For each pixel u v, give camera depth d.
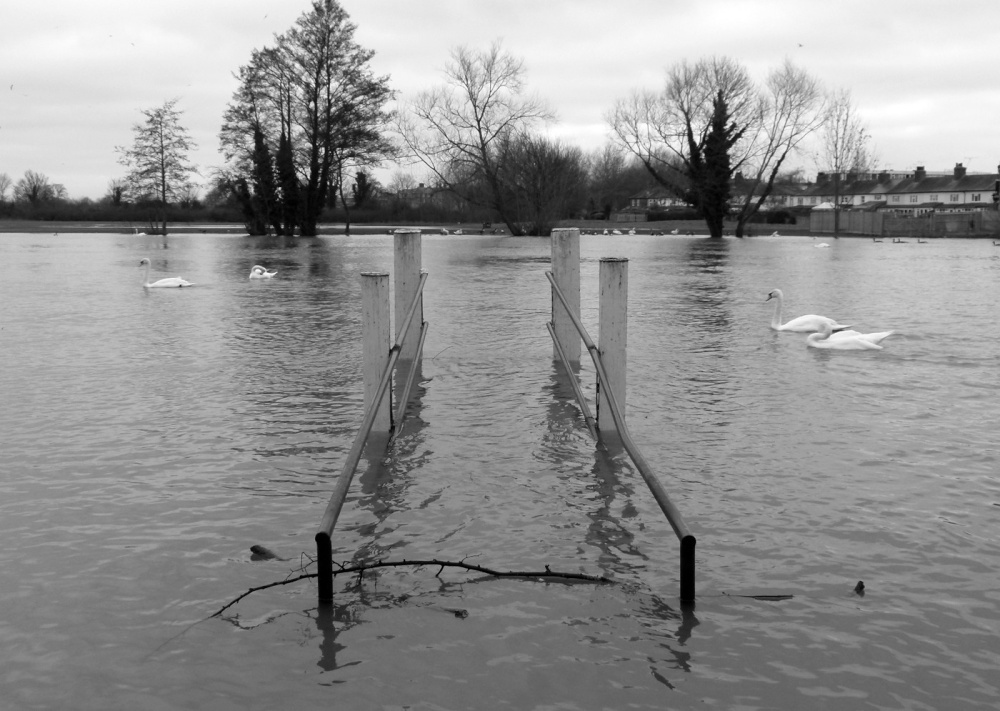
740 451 10.59
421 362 15.86
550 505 8.91
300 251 52.62
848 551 7.85
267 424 11.80
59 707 5.79
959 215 82.62
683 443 10.90
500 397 13.25
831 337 17.58
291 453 10.56
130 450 10.69
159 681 6.04
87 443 10.97
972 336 19.05
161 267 39.59
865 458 10.33
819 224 90.75
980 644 6.42
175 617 6.82
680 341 18.38
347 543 8.05
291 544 8.05
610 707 5.74
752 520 8.50
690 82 70.69
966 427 11.62
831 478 9.66
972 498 9.08
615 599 7.02
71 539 8.16
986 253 52.09
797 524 8.41
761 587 7.20
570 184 78.25
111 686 5.99
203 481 9.62
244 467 10.06
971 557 7.74
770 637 6.50
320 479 9.68
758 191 114.12
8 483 9.55
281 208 74.38
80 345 17.86
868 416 12.18
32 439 11.14
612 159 145.50
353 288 30.09
